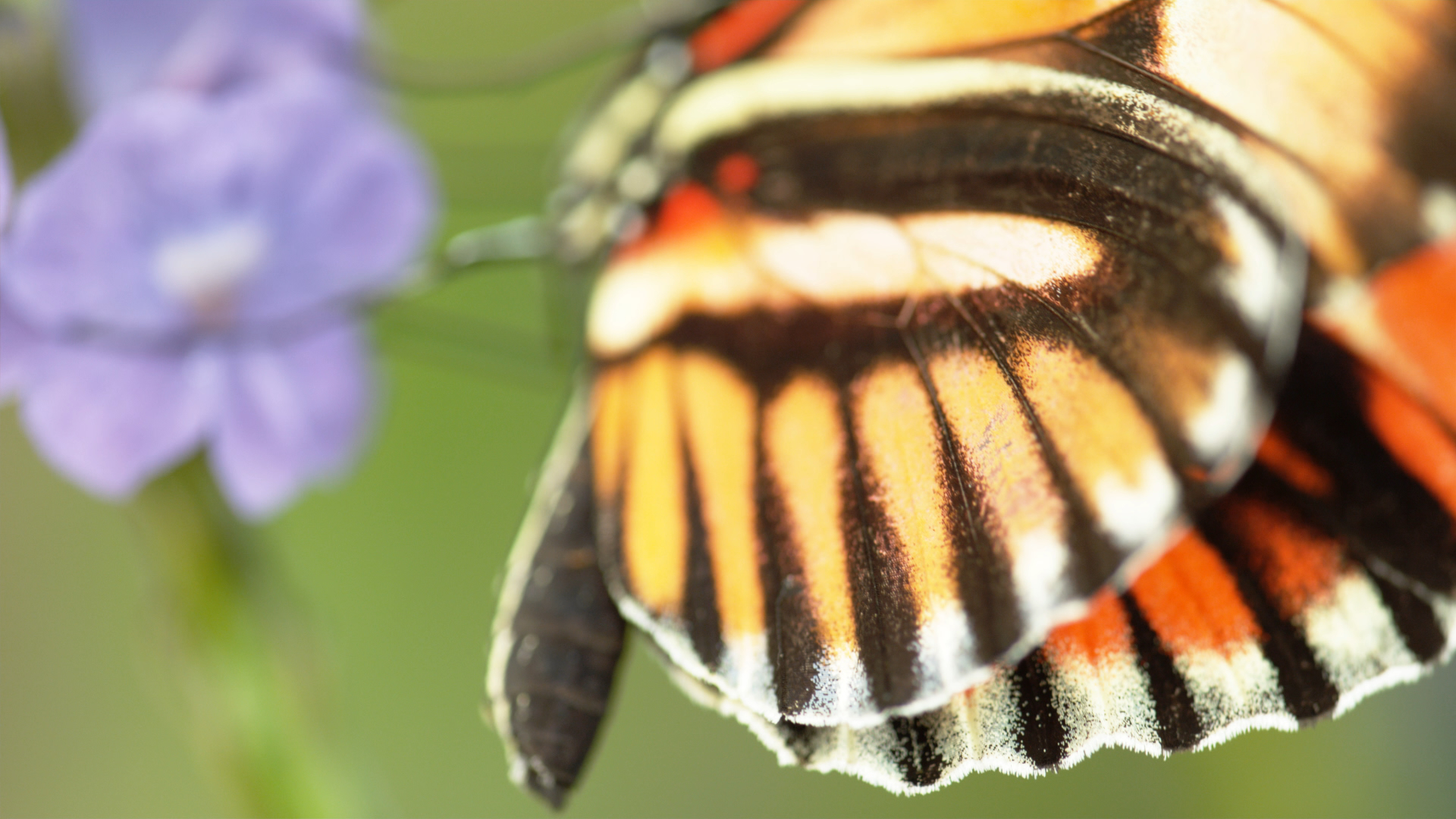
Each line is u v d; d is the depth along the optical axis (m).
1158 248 0.15
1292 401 0.15
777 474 0.16
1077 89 0.15
